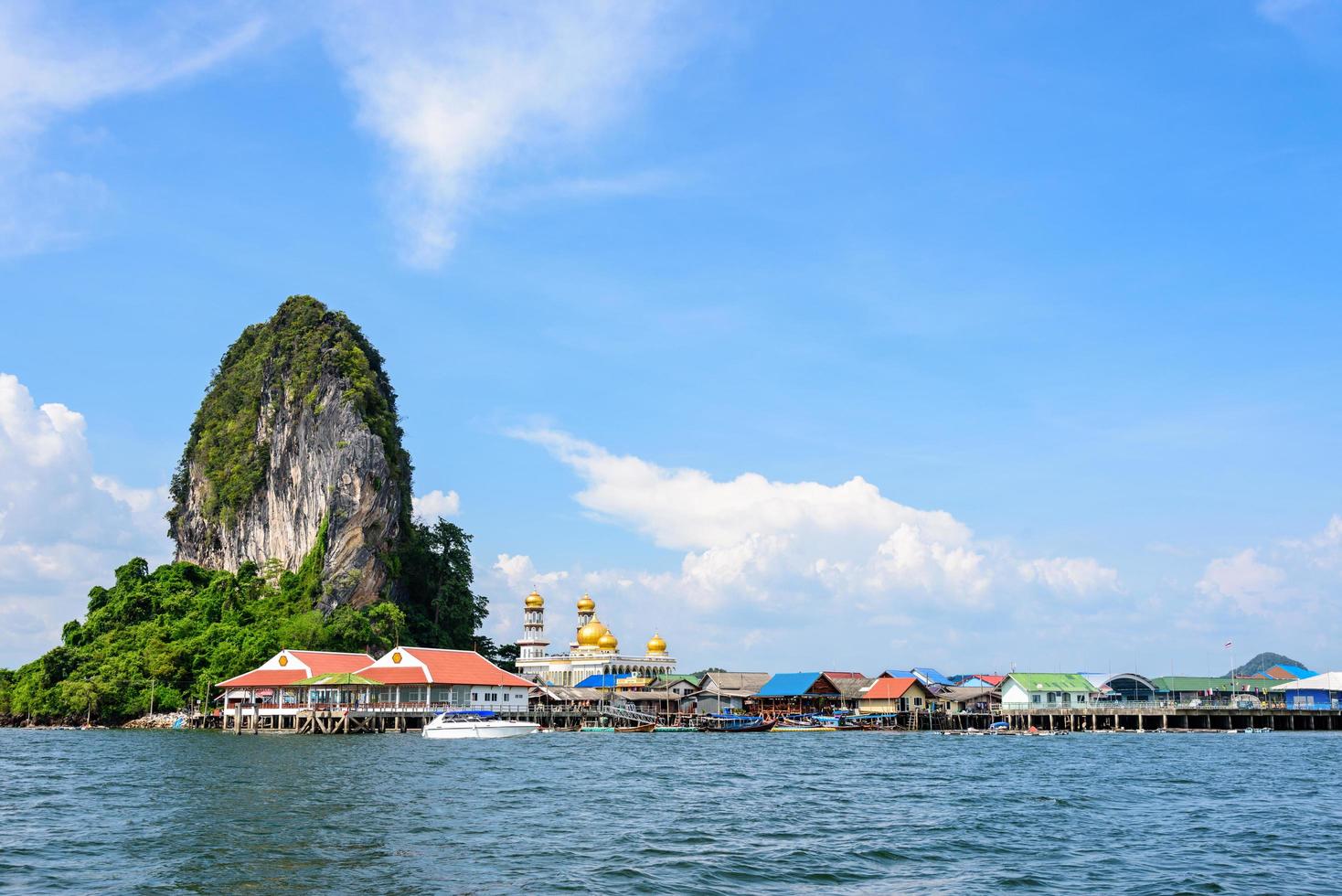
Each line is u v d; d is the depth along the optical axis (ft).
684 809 195.31
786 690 593.42
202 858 143.13
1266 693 590.96
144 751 353.51
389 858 143.43
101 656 616.39
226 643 605.73
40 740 431.43
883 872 137.69
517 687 540.93
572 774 263.90
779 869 139.13
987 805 203.62
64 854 146.00
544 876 132.46
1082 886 130.21
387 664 512.63
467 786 231.09
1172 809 198.70
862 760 324.39
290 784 233.14
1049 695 549.54
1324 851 153.79
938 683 652.48
